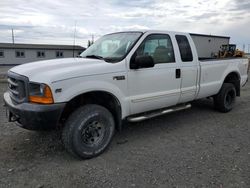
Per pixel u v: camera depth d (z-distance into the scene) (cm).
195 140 456
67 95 346
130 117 446
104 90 383
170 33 488
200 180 317
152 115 463
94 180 319
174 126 537
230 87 631
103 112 387
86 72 366
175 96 493
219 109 641
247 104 753
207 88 566
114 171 342
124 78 408
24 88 353
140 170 344
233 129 519
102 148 391
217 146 427
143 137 471
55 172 338
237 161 370
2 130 492
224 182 312
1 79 1418
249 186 304
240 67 665
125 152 404
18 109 343
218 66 589
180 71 492
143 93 439
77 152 365
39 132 482
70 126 360
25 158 379
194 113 639
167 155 391
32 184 309
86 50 505
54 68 363
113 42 467
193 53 523
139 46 432
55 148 415
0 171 339
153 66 434
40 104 336
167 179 320
